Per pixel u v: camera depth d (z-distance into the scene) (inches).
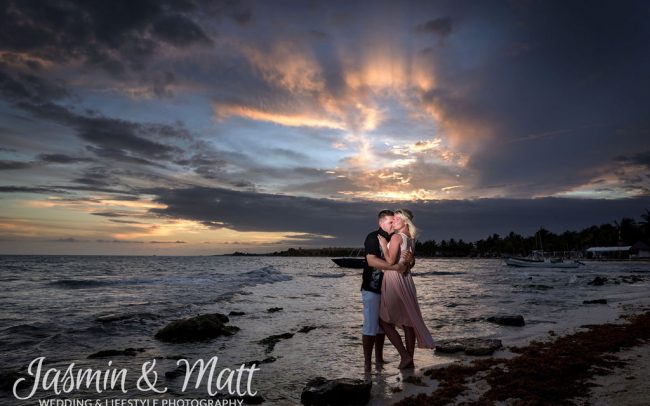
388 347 305.1
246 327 400.2
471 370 219.6
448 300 676.1
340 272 2158.0
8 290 841.5
